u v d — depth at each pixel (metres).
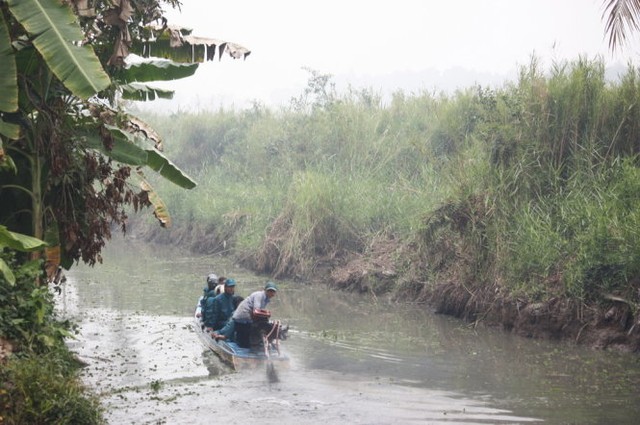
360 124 28.86
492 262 18.09
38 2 11.70
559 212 17.67
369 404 11.26
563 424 10.31
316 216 24.28
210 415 10.70
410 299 20.38
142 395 11.73
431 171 23.97
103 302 20.38
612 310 15.22
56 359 11.25
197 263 28.08
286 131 33.03
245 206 30.08
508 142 19.19
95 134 14.12
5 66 11.50
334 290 22.28
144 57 15.80
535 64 19.92
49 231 13.56
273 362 13.89
